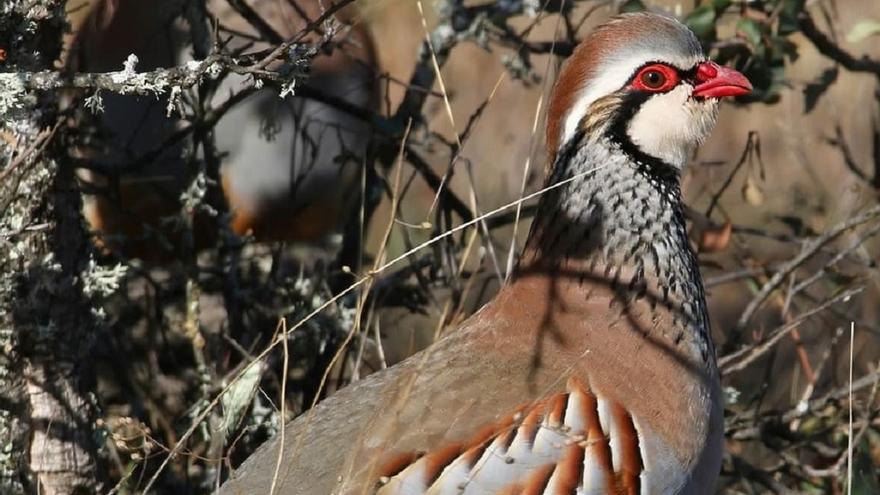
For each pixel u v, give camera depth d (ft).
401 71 52.11
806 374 43.37
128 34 39.63
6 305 31.30
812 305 43.86
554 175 30.94
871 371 40.37
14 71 29.58
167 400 39.93
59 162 31.65
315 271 40.29
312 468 27.58
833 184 56.03
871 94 56.80
